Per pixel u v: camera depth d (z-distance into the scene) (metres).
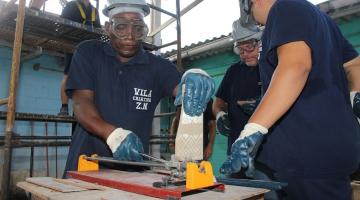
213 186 1.00
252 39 2.25
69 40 3.44
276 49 1.13
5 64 4.92
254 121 1.06
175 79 1.82
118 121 1.72
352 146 1.14
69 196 0.97
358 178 2.88
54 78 5.45
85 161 1.51
